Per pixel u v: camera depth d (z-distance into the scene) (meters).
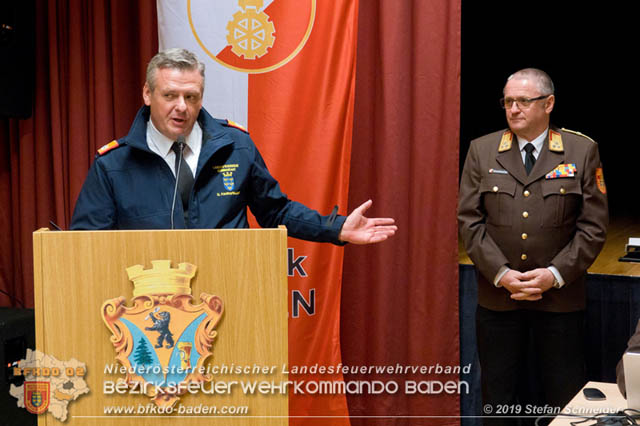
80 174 3.01
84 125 3.01
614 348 2.54
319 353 2.70
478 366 2.74
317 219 1.88
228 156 1.85
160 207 1.77
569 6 4.25
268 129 2.66
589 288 2.57
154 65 1.75
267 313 1.25
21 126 3.10
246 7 2.64
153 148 1.85
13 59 2.92
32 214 3.13
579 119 4.71
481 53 4.33
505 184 2.33
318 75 2.64
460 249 3.33
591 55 4.38
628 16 4.26
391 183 2.71
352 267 2.81
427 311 2.71
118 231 1.24
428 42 2.65
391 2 2.66
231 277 1.25
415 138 2.68
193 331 1.24
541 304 2.32
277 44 2.64
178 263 1.25
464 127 4.42
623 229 4.05
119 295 1.25
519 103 2.28
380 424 2.78
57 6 3.00
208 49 2.67
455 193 2.66
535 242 2.27
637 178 4.88
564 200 2.26
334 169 2.66
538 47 4.32
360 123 2.79
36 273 1.25
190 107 1.76
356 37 2.64
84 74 3.00
